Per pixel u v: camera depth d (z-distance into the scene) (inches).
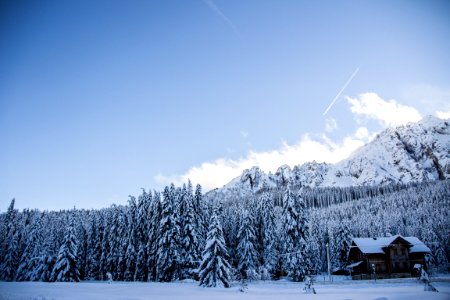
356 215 6023.6
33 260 2529.5
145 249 2529.5
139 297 1192.2
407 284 1628.9
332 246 3142.2
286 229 2142.0
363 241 2518.5
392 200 7037.4
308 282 1391.5
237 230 2655.0
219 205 2824.8
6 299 975.6
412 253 2449.6
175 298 1166.3
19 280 2539.4
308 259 2087.8
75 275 2292.1
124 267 2568.9
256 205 2883.9
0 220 3659.0
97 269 2866.6
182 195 2447.1
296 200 2240.4
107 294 1294.3
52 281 2192.4
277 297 1186.0
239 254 2320.4
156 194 2576.3
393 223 4736.7
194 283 1947.6
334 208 7593.5
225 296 1256.2
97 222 3061.0
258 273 2245.3
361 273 2400.3
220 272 1697.8
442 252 3216.0
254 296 1238.9
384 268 2338.8
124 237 2615.7
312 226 3627.0
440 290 1334.9
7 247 2942.9
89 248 2979.8
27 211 5201.8
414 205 6053.2
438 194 6535.4
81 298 1106.7
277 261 2343.8
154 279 2342.5
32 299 979.9
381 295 1141.1
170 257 2117.4
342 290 1423.5
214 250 1756.9
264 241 2417.6
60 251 2250.2
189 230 2239.2
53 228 2928.2
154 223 2436.0
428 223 4180.6
